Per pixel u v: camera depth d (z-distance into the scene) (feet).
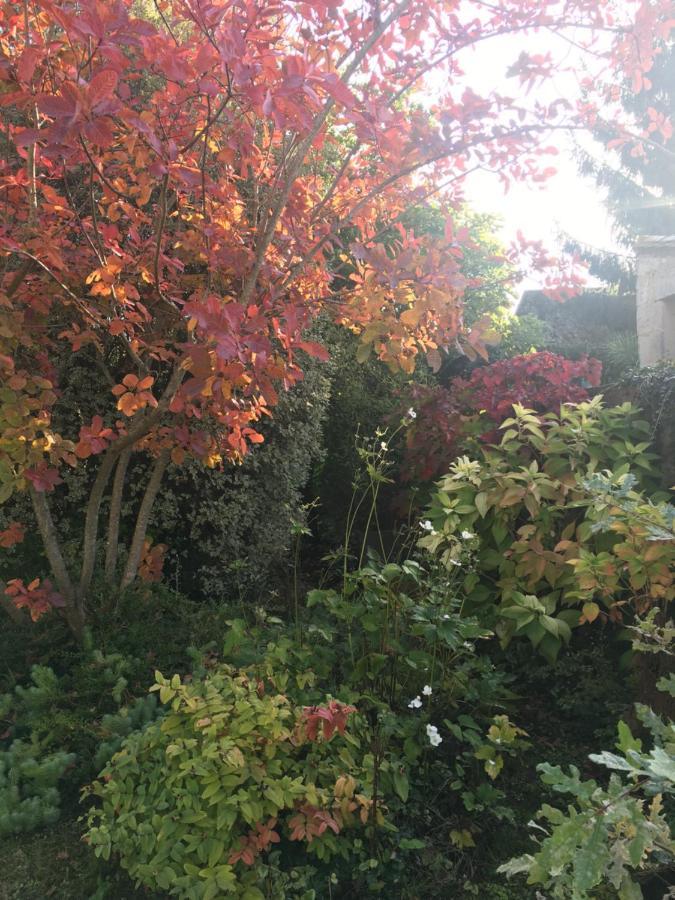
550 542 13.05
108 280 10.62
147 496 14.25
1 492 10.96
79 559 15.15
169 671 11.80
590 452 13.15
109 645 11.93
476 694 10.28
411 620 11.47
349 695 9.91
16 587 11.76
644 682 10.35
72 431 15.30
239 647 11.17
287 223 12.43
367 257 10.21
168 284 12.21
